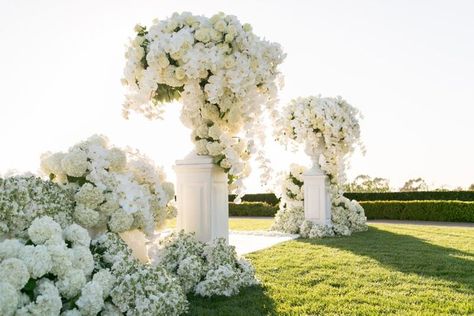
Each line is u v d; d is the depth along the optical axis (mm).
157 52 4352
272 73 4859
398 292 4609
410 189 23719
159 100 4852
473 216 16391
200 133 4855
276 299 4297
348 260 6543
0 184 3119
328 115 10125
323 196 10688
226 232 5168
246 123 4715
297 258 6805
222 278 4348
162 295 3186
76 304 2811
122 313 3111
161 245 4727
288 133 10672
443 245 8266
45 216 2957
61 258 2789
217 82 4406
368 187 23781
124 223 3713
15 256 2721
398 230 11703
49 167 3797
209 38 4418
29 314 2543
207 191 4930
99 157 3793
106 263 3355
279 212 11570
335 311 3896
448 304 4125
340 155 10516
